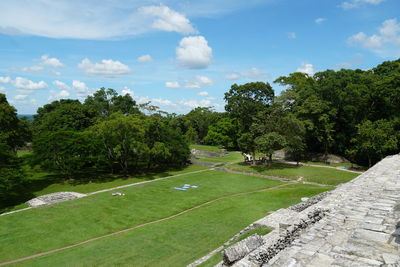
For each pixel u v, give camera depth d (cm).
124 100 8481
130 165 5419
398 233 779
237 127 7575
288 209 1916
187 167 5434
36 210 2639
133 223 2369
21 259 1723
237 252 989
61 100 8312
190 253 1705
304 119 5203
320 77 6588
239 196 3162
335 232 886
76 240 2023
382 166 2288
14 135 4231
